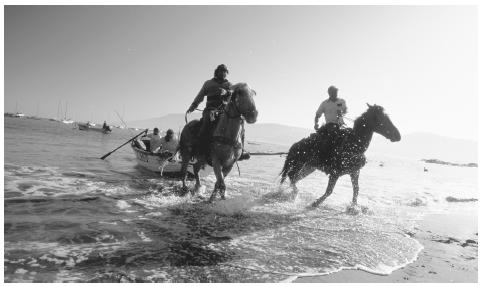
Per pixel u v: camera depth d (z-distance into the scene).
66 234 4.56
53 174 9.28
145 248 4.31
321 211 7.24
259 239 5.03
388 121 7.25
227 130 6.86
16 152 14.12
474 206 10.43
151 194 7.73
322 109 8.69
